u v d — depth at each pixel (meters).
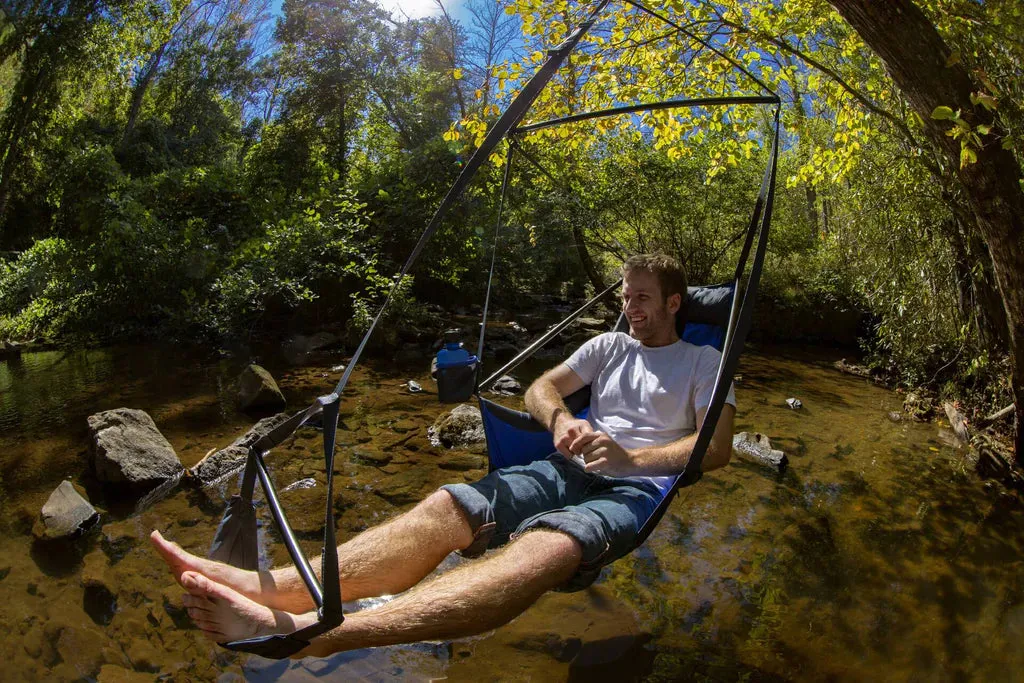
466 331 10.12
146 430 4.73
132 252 9.59
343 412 6.17
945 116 3.30
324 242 10.04
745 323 2.48
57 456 4.94
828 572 3.54
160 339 9.43
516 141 3.38
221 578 2.02
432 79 17.36
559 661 2.74
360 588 2.16
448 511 2.37
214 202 11.89
